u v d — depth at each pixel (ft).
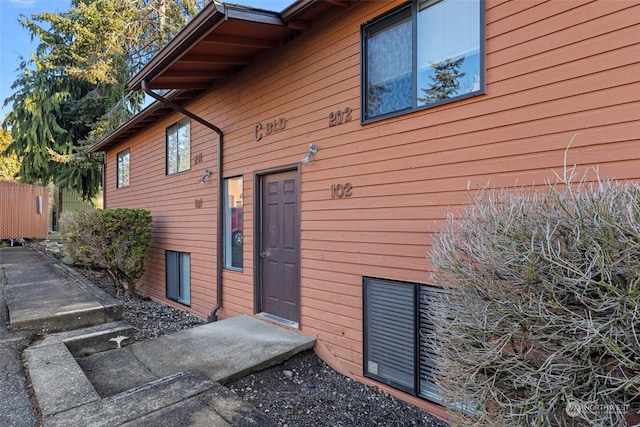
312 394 10.85
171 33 51.01
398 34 11.15
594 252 5.16
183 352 12.27
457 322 6.63
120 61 49.83
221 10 11.98
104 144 33.53
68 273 22.49
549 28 8.14
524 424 5.61
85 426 7.08
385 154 11.35
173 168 24.40
